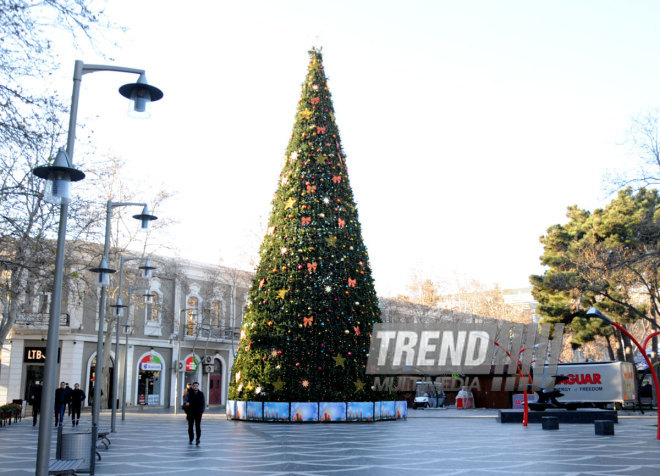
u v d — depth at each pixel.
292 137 31.14
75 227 23.14
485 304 71.38
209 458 14.58
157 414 38.41
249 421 28.50
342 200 30.17
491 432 22.98
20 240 18.92
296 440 19.50
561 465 13.25
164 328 48.22
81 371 42.19
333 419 27.69
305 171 30.05
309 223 29.30
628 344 45.53
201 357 50.75
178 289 49.12
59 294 8.36
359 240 30.23
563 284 38.84
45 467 7.84
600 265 34.41
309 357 27.97
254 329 29.06
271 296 28.89
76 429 12.28
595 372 37.81
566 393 38.50
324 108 31.25
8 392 40.66
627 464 13.41
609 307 41.38
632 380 38.72
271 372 28.05
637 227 35.78
